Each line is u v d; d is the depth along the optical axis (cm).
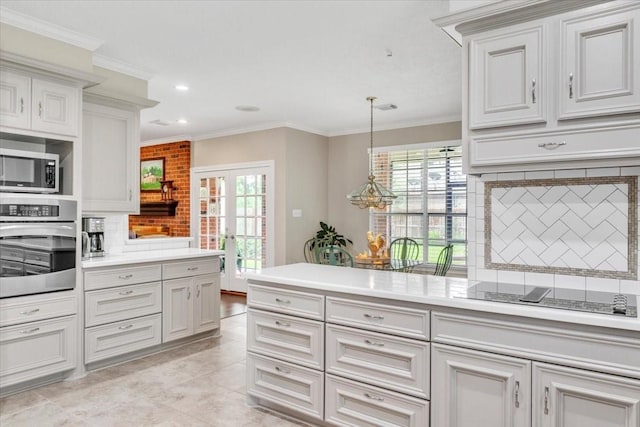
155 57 367
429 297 203
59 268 303
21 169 286
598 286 218
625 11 183
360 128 661
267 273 280
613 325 161
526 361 180
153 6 277
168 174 762
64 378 316
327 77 421
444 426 201
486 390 191
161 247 442
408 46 344
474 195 254
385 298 218
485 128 216
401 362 215
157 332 375
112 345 341
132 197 378
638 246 209
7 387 287
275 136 625
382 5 277
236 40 332
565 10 195
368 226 653
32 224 287
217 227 700
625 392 161
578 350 170
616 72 184
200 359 366
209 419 259
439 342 202
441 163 595
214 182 704
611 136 186
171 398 288
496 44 212
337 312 236
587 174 221
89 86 327
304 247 646
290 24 304
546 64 200
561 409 174
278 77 421
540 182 234
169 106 532
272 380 265
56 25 304
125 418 259
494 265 247
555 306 181
